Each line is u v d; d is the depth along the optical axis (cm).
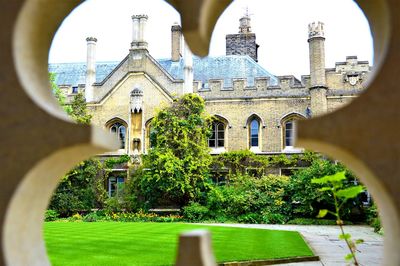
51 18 380
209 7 360
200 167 2605
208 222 2372
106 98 3095
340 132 315
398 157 307
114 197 2723
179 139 2612
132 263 837
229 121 3017
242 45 3725
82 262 845
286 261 912
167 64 3450
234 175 2822
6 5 340
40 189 372
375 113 313
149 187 2594
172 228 1636
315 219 2323
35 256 380
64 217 2630
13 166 329
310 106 2931
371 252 1108
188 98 2664
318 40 2930
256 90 3014
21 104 333
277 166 2889
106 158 2995
